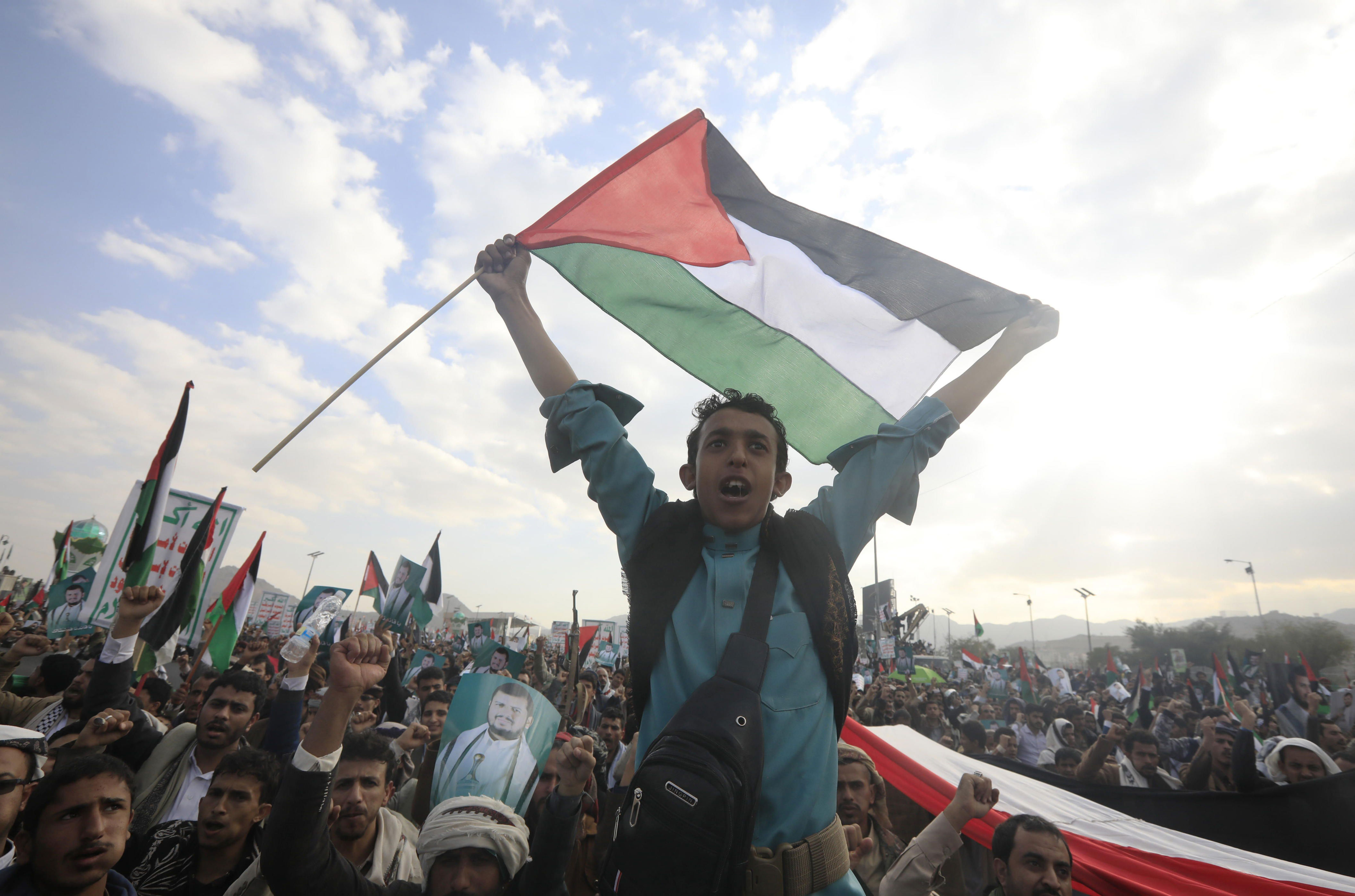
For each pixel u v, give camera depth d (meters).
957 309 3.05
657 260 3.20
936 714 11.59
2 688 5.80
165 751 4.17
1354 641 61.59
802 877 1.40
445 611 50.47
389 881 3.39
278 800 2.35
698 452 1.93
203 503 7.88
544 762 3.12
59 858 2.62
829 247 3.31
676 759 1.25
